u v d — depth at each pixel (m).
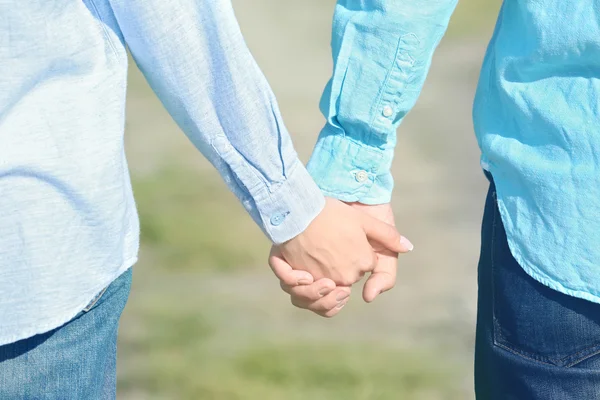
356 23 3.05
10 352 2.30
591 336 2.57
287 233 2.79
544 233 2.57
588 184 2.49
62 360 2.35
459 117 10.05
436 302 6.34
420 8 2.98
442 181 8.44
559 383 2.63
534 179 2.57
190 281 6.68
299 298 3.03
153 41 2.41
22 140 2.21
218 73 2.50
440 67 11.74
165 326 6.08
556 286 2.56
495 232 2.73
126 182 2.40
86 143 2.27
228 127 2.57
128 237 2.42
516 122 2.66
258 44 13.55
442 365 5.61
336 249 2.90
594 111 2.47
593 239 2.50
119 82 2.33
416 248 7.12
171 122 10.07
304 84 11.57
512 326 2.67
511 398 2.74
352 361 5.62
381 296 6.41
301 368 5.57
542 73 2.57
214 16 2.44
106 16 2.32
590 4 2.45
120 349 5.86
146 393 5.43
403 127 9.75
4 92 2.19
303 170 2.73
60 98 2.24
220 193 8.14
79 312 2.32
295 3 16.09
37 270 2.25
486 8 14.28
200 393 5.41
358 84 3.08
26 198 2.22
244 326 6.05
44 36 2.20
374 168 3.17
